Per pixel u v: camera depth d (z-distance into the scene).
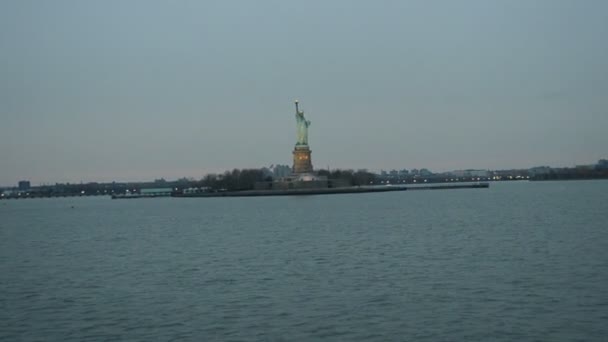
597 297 50.25
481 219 128.62
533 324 43.75
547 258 69.38
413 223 123.06
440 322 44.91
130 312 50.47
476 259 70.44
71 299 56.09
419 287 55.97
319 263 71.19
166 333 44.47
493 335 41.84
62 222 180.38
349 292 54.97
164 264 75.00
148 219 175.00
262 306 50.94
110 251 92.12
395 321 45.53
